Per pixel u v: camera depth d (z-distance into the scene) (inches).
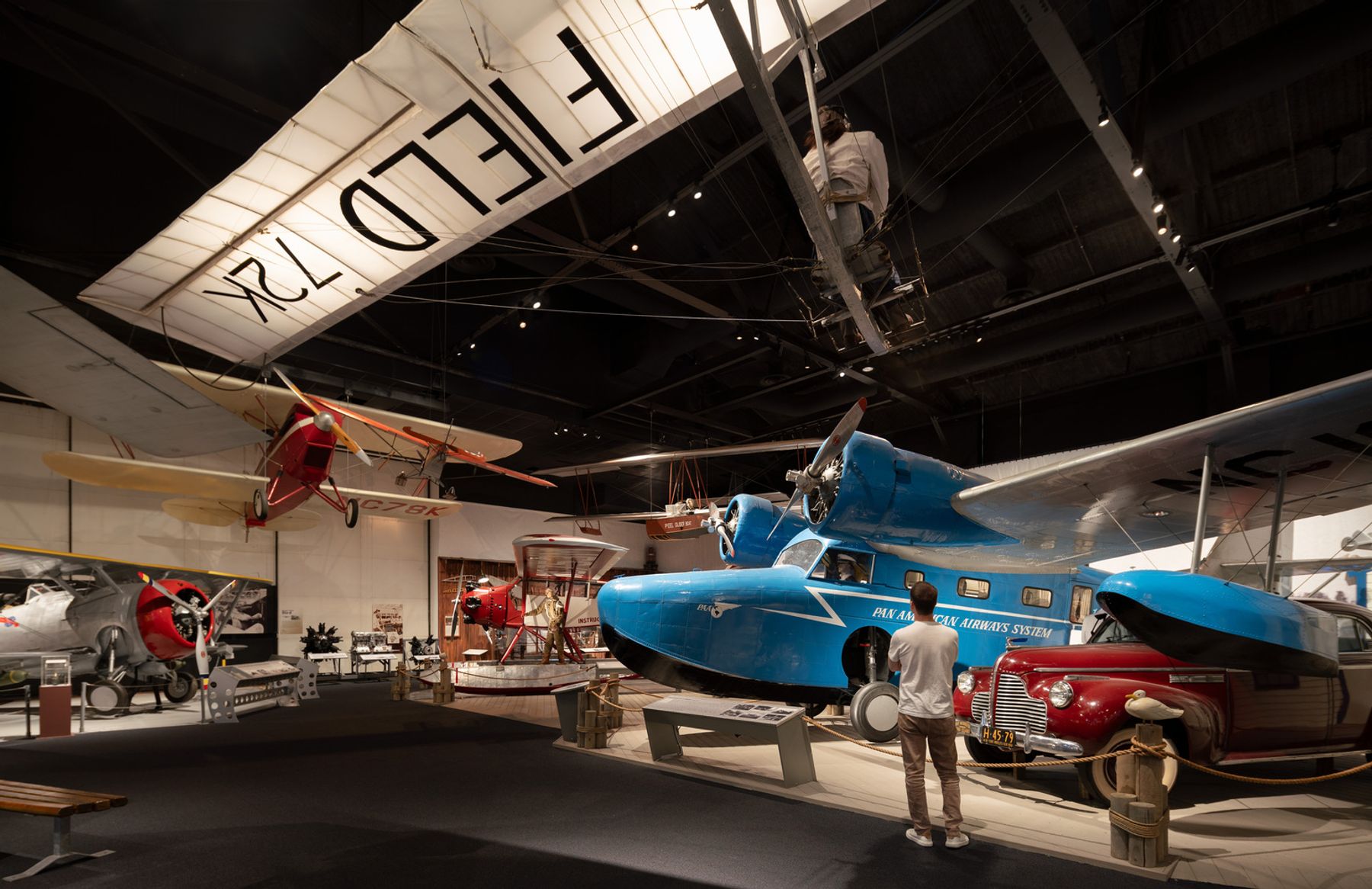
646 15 147.9
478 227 210.7
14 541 493.7
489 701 435.2
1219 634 168.6
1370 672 201.3
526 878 128.5
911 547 269.1
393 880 127.8
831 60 282.0
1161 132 277.7
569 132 177.5
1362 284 410.6
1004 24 279.0
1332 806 177.8
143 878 129.6
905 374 522.6
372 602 667.4
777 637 270.7
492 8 145.5
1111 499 225.0
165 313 253.1
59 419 519.2
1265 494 218.1
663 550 891.4
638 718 331.3
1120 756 140.6
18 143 324.5
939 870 131.7
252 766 231.9
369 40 294.8
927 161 321.1
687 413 589.0
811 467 248.8
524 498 800.3
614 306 510.0
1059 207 377.7
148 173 354.3
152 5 265.0
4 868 136.3
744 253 409.4
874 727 254.5
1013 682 185.9
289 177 190.9
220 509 537.0
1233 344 437.4
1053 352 520.7
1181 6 265.4
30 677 416.5
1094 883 125.3
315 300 246.1
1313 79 297.3
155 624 392.5
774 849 144.2
